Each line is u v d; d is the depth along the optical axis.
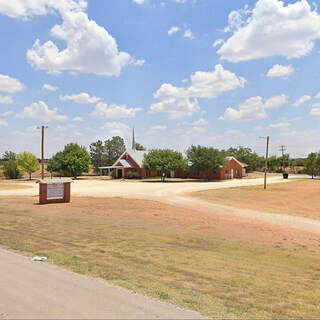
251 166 110.19
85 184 53.62
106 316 4.67
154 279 6.87
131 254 9.29
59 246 10.01
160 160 64.19
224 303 5.64
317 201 31.59
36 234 12.05
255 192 40.31
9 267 7.31
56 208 21.61
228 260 9.35
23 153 67.19
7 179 71.31
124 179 70.50
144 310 4.96
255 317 5.04
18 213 18.62
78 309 4.91
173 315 4.80
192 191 40.44
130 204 24.73
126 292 5.80
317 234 15.41
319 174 84.88
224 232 14.63
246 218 20.17
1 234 11.89
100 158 104.38
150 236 12.58
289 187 48.84
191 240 12.25
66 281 6.34
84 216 17.94
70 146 76.56
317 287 7.27
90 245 10.34
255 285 7.02
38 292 5.66
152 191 39.50
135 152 76.88
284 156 121.69
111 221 16.34
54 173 88.88
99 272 7.16
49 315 4.68
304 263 9.67
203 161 67.56
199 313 4.96
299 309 5.67
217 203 28.45
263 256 10.32
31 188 43.78
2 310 4.85
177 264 8.43
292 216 21.94
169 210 22.08
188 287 6.46
